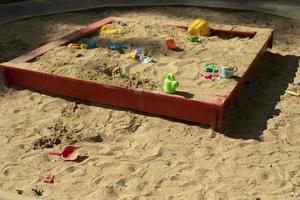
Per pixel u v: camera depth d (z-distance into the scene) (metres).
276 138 4.35
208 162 4.01
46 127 4.58
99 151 4.19
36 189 3.69
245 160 4.03
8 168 3.96
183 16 7.76
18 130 4.54
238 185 3.72
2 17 7.78
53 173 3.90
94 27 6.53
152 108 4.71
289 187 3.69
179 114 4.61
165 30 6.50
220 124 4.45
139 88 4.73
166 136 4.39
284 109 4.87
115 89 4.78
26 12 8.00
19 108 4.94
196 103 4.43
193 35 6.34
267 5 8.09
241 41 6.06
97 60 5.41
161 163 4.00
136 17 7.77
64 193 3.66
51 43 6.00
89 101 5.03
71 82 5.00
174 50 5.80
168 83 4.56
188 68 5.21
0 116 4.80
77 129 4.54
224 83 4.80
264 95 5.18
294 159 4.04
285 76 5.66
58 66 5.26
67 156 4.11
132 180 3.80
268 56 6.21
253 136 4.39
